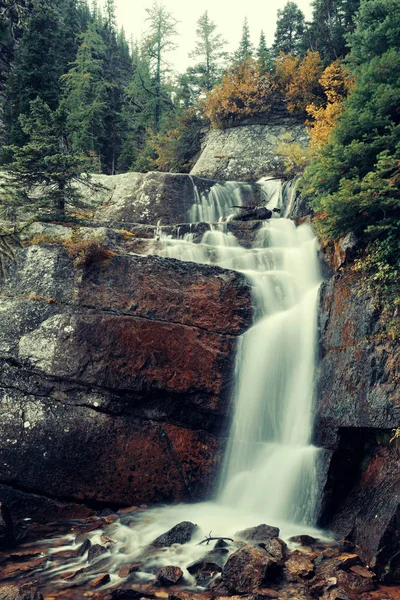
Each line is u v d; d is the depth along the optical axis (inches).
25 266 500.4
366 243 467.5
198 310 489.7
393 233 440.5
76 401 450.6
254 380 469.7
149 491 434.6
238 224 664.4
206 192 834.8
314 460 400.8
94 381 450.3
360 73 600.7
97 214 802.8
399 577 299.7
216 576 299.3
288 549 328.5
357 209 457.7
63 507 421.4
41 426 437.4
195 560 317.7
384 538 308.2
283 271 545.3
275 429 450.9
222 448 462.9
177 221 794.8
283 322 485.4
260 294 513.3
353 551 329.1
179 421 465.4
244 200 853.2
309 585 279.6
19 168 629.9
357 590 281.4
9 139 1232.8
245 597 269.6
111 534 370.6
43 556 338.6
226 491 446.9
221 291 500.1
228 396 471.5
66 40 2091.5
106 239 553.9
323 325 449.4
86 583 295.6
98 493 428.5
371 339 386.0
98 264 498.3
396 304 386.3
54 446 432.5
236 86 1200.2
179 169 1250.6
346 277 445.1
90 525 394.6
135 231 674.2
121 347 459.8
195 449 456.8
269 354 471.8
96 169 1358.3
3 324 472.4
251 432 457.4
